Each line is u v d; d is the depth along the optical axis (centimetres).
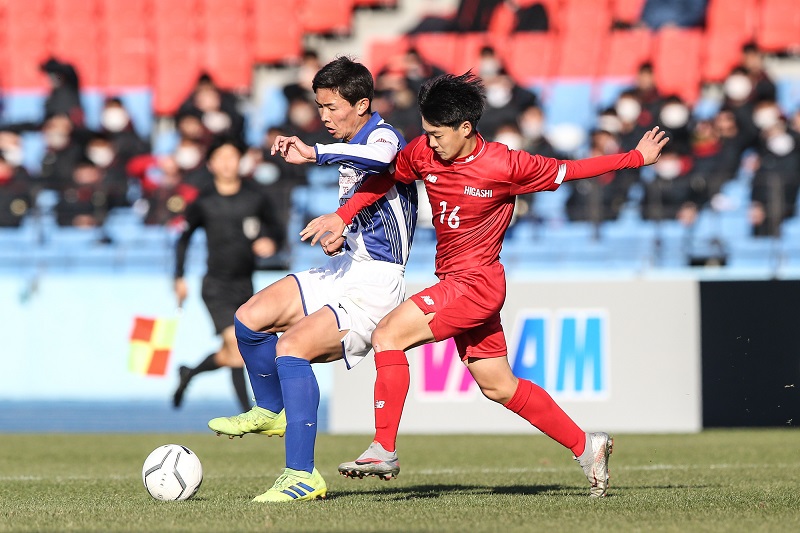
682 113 5328
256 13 6819
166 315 4906
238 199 3653
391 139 1830
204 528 1415
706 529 1424
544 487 2152
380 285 1858
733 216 5034
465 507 1683
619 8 6575
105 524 1476
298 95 5859
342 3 6762
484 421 3772
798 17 6450
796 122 5631
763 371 3491
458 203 1766
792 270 4797
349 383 3856
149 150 5941
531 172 1764
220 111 5731
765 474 2436
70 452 3325
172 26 6844
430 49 6581
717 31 6481
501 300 1792
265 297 1889
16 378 5034
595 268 5031
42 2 7000
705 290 3578
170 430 4225
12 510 1702
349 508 1656
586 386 3647
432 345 3800
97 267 5394
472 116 1716
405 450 3247
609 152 5266
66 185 5550
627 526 1448
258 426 1948
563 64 6462
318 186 4991
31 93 6794
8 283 5047
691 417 3609
